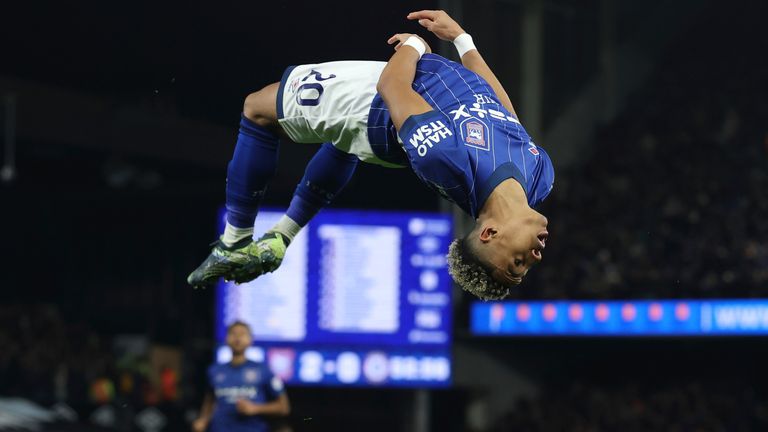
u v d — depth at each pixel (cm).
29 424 919
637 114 1831
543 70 1750
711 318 1341
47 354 1462
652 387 1550
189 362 1639
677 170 1667
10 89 1499
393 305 1296
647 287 1435
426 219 1305
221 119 1482
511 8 1697
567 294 1469
